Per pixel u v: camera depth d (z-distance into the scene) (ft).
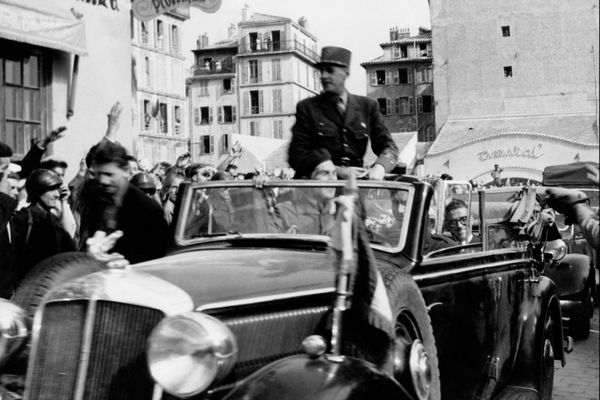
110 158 13.78
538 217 18.07
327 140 14.37
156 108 163.22
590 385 18.81
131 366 8.64
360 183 12.41
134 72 39.17
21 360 9.59
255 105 207.82
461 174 101.04
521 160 95.91
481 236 14.98
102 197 14.07
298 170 14.32
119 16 36.42
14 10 29.27
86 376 8.83
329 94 14.47
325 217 12.53
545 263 18.57
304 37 215.51
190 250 13.05
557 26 108.99
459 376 12.62
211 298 8.99
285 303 9.75
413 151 67.62
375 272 9.39
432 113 205.67
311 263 11.25
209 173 24.17
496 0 110.01
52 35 31.07
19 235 15.76
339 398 8.13
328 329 10.21
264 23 206.90
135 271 9.52
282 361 8.91
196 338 8.07
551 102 107.14
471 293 13.20
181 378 8.04
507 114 111.75
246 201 13.24
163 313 8.52
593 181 8.63
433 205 14.99
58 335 9.09
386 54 212.84
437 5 117.70
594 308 26.35
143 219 14.02
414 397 9.56
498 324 14.53
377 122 14.79
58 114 32.99
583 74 106.32
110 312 8.83
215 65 215.31
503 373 15.11
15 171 25.04
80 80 34.19
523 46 111.14
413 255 11.51
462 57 115.34
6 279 14.33
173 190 24.31
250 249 12.59
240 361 9.10
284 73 205.16
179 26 174.09
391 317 9.40
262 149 59.47
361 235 9.48
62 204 19.67
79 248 14.35
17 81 31.14
